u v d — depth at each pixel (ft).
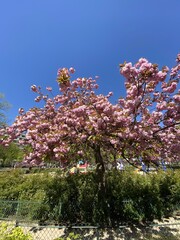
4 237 6.58
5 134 19.85
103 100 14.62
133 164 17.03
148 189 19.39
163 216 18.66
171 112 13.33
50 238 14.28
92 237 14.44
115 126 13.41
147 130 13.56
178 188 20.66
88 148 18.71
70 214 17.47
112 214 17.61
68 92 19.63
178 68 13.67
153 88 13.26
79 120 14.62
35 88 22.16
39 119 19.43
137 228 15.97
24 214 17.99
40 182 22.11
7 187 22.41
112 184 19.65
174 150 16.57
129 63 11.05
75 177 20.88
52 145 14.39
